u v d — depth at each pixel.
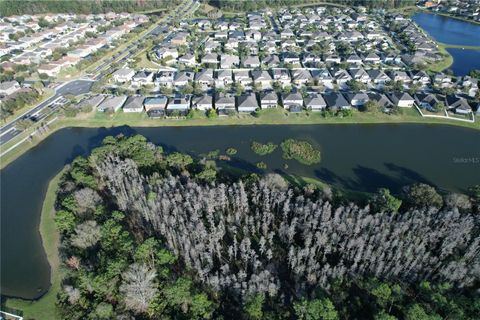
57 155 162.62
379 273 98.44
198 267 97.50
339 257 106.38
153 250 102.31
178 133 174.00
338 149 160.38
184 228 106.81
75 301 94.25
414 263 95.69
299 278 99.25
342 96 195.00
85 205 118.38
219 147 162.50
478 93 192.12
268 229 116.00
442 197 122.12
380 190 121.56
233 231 112.88
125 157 143.25
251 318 88.75
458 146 162.50
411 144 163.88
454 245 100.25
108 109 188.12
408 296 94.81
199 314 89.69
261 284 91.81
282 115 185.88
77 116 189.25
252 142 165.38
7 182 145.88
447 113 185.25
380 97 192.38
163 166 142.00
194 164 146.12
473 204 120.31
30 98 199.25
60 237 116.50
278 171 145.62
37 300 97.69
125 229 116.06
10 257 111.44
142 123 182.50
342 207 110.44
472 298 91.81
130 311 91.62
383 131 173.75
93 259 105.56
